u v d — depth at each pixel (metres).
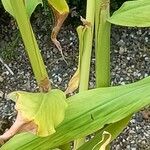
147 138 1.20
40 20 1.46
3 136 0.26
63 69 1.39
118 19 0.33
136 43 1.44
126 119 0.36
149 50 1.43
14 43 1.42
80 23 1.48
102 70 0.36
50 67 1.40
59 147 0.35
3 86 1.36
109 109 0.31
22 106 0.27
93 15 0.34
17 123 0.27
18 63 1.40
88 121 0.31
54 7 0.30
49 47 1.44
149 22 0.33
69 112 0.31
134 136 1.20
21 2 0.28
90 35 0.35
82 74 0.36
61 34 1.48
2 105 1.30
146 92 0.31
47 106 0.28
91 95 0.31
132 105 0.31
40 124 0.27
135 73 1.37
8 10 0.33
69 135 0.31
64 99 0.29
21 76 1.38
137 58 1.41
